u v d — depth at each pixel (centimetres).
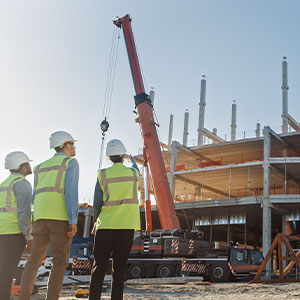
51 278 443
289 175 4094
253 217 4197
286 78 4466
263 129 3650
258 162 3578
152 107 2525
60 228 453
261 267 1506
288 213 3706
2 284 477
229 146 4200
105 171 494
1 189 502
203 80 5006
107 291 1112
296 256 1476
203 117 4828
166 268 2097
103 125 2064
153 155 2384
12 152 527
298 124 4569
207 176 4281
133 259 2191
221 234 5334
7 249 485
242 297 870
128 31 2738
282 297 811
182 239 2117
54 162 472
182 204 3834
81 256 2266
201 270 2023
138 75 2625
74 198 456
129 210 478
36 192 469
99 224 476
